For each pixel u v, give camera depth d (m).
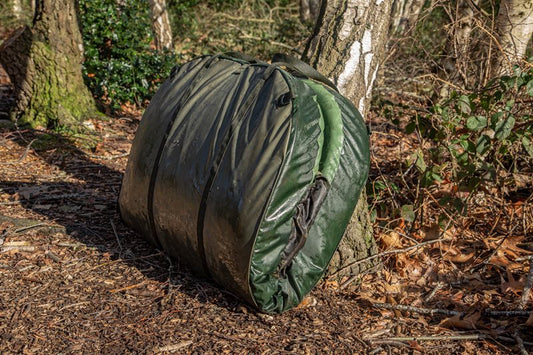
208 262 3.36
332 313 3.50
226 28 14.18
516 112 4.35
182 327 3.27
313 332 3.27
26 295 3.53
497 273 3.99
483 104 4.23
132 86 8.66
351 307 3.60
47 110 7.36
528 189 4.93
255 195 3.05
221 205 3.18
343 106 3.61
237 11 15.09
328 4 4.17
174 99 3.93
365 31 4.05
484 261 4.05
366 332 3.31
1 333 3.14
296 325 3.34
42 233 4.38
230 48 13.41
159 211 3.67
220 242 3.21
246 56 3.90
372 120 7.58
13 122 7.33
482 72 5.34
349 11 4.05
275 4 15.59
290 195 3.12
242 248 3.10
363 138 3.60
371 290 3.83
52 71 7.39
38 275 3.78
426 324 3.41
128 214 4.14
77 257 4.06
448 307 3.62
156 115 3.97
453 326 3.38
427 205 4.59
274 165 3.04
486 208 4.66
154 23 12.18
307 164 3.15
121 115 8.41
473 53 5.95
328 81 3.71
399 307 3.52
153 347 3.07
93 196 5.23
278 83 3.30
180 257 3.73
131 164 4.04
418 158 4.39
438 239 4.11
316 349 3.11
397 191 4.57
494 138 4.19
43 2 7.30
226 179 3.20
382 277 4.00
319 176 3.32
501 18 5.47
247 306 3.50
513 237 4.20
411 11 9.54
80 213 4.84
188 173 3.44
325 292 3.77
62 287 3.65
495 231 4.48
